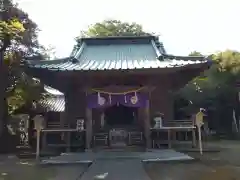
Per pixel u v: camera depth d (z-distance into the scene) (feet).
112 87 47.70
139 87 47.88
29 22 61.77
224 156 43.50
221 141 71.46
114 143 49.78
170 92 55.67
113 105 50.88
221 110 84.74
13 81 61.31
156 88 54.65
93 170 31.58
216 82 79.56
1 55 56.49
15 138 59.21
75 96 54.70
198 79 81.71
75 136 51.80
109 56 58.29
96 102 48.11
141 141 49.67
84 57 57.57
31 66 44.96
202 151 48.70
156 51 57.06
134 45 64.95
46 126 50.24
